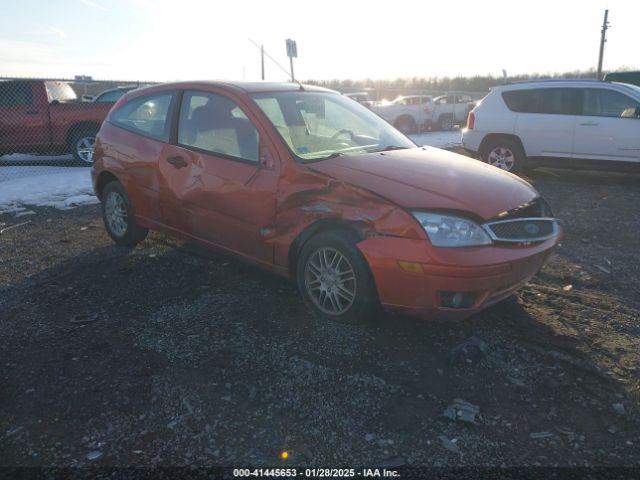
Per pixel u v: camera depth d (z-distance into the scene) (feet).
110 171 17.11
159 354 10.89
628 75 44.14
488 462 8.01
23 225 20.86
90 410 9.15
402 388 9.73
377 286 10.99
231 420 8.89
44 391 9.68
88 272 15.46
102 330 11.91
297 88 15.28
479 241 10.69
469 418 8.84
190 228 14.79
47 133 34.50
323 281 12.01
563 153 30.60
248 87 14.35
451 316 10.77
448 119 80.64
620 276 15.29
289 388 9.71
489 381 10.00
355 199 11.24
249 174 12.96
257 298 13.44
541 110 31.09
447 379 10.03
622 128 28.73
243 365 10.44
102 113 35.53
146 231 17.43
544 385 9.89
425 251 10.42
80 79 34.22
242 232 13.30
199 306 13.05
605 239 19.02
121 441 8.43
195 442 8.39
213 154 13.94
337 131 14.47
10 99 33.81
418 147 15.10
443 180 11.72
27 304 13.33
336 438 8.48
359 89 110.32
